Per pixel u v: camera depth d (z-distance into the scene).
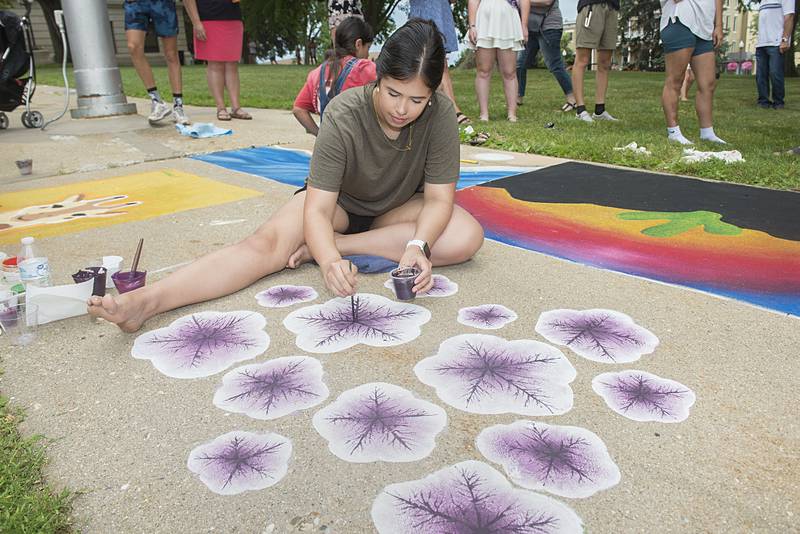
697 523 1.29
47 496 1.35
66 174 4.42
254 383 1.79
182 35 30.02
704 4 4.90
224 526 1.30
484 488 1.39
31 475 1.43
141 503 1.36
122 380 1.82
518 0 6.34
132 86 11.87
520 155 4.98
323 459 1.48
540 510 1.33
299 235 2.52
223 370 1.86
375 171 2.37
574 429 1.58
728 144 5.18
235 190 3.90
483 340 2.02
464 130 5.57
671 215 3.30
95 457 1.50
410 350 1.96
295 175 4.29
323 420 1.62
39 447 1.53
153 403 1.71
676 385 1.76
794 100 9.45
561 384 1.77
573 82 6.84
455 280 2.50
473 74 16.11
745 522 1.29
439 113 2.33
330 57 3.42
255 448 1.52
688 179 4.07
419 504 1.34
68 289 2.16
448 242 2.54
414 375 1.82
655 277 2.50
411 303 2.29
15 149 5.24
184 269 2.25
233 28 6.55
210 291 2.28
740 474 1.43
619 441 1.53
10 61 6.01
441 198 2.46
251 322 2.15
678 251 2.78
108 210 3.52
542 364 1.87
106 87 7.07
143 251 2.85
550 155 4.98
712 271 2.55
